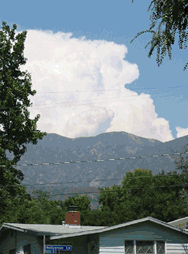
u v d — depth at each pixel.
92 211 90.25
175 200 78.12
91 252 29.44
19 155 45.03
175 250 27.33
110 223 83.56
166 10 8.53
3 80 45.75
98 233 27.70
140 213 80.88
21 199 45.16
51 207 93.81
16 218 65.94
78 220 34.31
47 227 32.97
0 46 46.41
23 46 46.97
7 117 44.69
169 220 77.56
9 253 33.19
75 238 30.53
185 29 8.48
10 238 33.28
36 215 71.81
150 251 27.23
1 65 45.72
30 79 47.19
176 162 68.38
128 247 27.20
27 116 44.50
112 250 27.12
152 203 79.38
